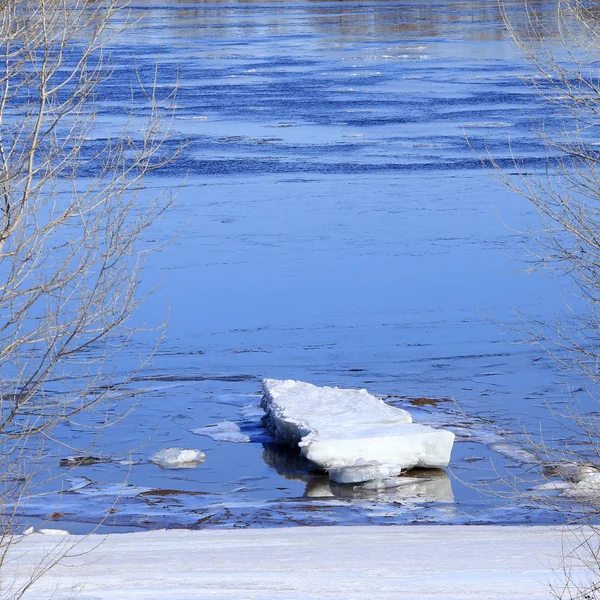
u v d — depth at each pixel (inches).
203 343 2384.4
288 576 1057.5
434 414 1966.0
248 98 6067.9
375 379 2192.4
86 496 1566.2
